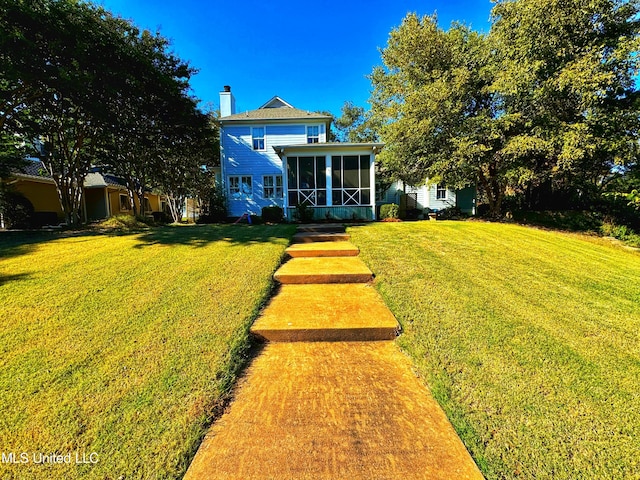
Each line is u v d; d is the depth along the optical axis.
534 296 3.40
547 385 1.95
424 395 1.89
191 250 5.14
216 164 17.98
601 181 11.69
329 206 11.70
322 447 1.51
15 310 2.92
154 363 2.16
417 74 12.59
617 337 2.56
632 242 9.31
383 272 4.09
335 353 2.43
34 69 6.70
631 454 1.46
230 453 1.48
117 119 8.99
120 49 7.90
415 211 17.23
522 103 9.95
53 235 6.98
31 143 11.43
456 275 4.01
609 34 8.76
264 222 11.55
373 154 11.72
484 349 2.35
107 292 3.37
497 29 10.33
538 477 1.36
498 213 13.23
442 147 11.62
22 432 1.58
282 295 3.50
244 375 2.13
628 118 8.73
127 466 1.41
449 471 1.38
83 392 1.87
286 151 11.65
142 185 14.59
